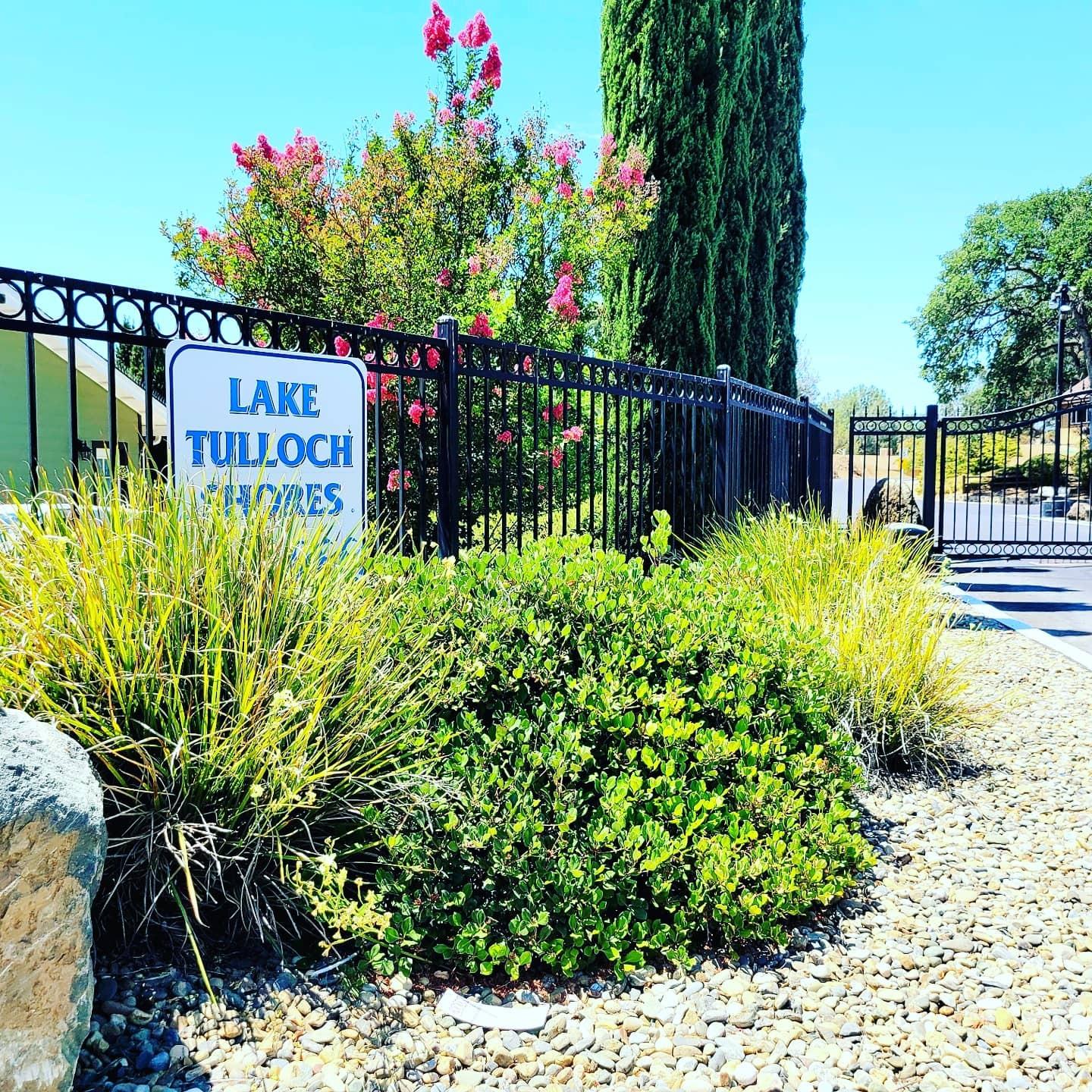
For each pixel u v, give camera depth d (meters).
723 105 8.71
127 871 2.12
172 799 2.19
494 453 6.90
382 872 2.40
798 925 2.72
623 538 6.16
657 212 8.55
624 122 8.72
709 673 3.33
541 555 3.49
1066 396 12.88
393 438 6.36
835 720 4.05
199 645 2.30
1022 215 39.16
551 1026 2.14
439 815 2.50
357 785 2.46
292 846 2.35
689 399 6.40
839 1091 1.96
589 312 9.52
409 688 2.76
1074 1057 2.11
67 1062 1.60
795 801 3.00
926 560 7.84
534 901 2.42
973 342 41.59
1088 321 38.09
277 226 7.61
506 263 8.24
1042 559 13.41
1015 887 3.00
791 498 9.97
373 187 7.63
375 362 3.85
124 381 10.91
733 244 9.41
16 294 2.85
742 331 9.59
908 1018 2.27
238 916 2.28
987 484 28.83
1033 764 4.23
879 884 3.02
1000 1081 2.02
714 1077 1.99
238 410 3.32
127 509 2.36
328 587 2.61
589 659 3.09
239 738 2.20
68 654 2.16
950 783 3.95
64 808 1.56
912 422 13.21
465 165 8.13
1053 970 2.50
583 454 8.16
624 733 2.93
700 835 2.76
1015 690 5.59
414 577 3.17
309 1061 1.89
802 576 5.08
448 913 2.42
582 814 2.74
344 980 2.16
